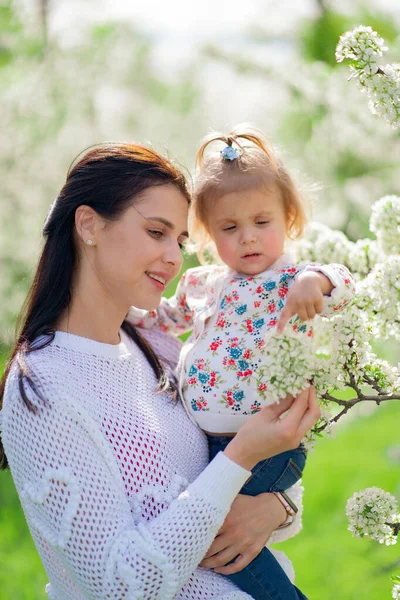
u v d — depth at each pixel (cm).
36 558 431
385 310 164
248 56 532
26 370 157
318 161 488
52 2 548
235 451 153
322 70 506
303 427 153
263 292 182
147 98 550
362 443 571
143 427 163
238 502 168
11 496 498
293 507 174
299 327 176
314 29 571
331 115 483
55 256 171
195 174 197
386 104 156
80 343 167
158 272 166
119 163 166
